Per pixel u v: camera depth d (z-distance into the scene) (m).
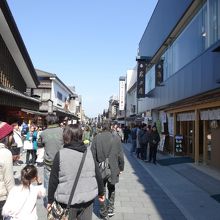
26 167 5.11
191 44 17.78
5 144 5.63
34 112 27.33
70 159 4.69
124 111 68.00
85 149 4.84
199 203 9.90
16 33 17.83
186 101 19.38
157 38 26.88
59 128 8.38
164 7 23.72
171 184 12.77
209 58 14.27
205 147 17.64
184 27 19.38
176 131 23.28
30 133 16.56
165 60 24.94
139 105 41.97
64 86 51.59
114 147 7.90
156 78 25.33
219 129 15.72
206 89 14.63
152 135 19.03
